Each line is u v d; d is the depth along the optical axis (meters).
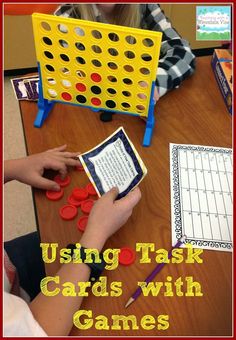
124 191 0.65
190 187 0.69
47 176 0.71
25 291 0.73
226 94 0.87
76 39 0.67
